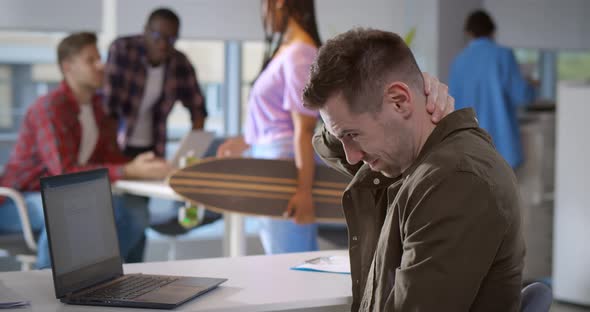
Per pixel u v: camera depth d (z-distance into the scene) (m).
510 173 1.52
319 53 1.54
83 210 1.79
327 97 1.51
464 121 1.58
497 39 6.50
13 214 3.69
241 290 1.77
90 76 3.80
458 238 1.42
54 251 1.66
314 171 3.11
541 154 5.02
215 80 5.79
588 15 6.88
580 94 4.38
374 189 1.75
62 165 3.65
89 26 5.07
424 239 1.44
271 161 3.13
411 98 1.52
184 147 3.75
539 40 6.70
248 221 5.57
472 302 1.48
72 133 3.76
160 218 4.11
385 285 1.56
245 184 3.16
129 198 3.79
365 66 1.49
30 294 1.73
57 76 5.57
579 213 4.45
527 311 1.52
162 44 4.45
